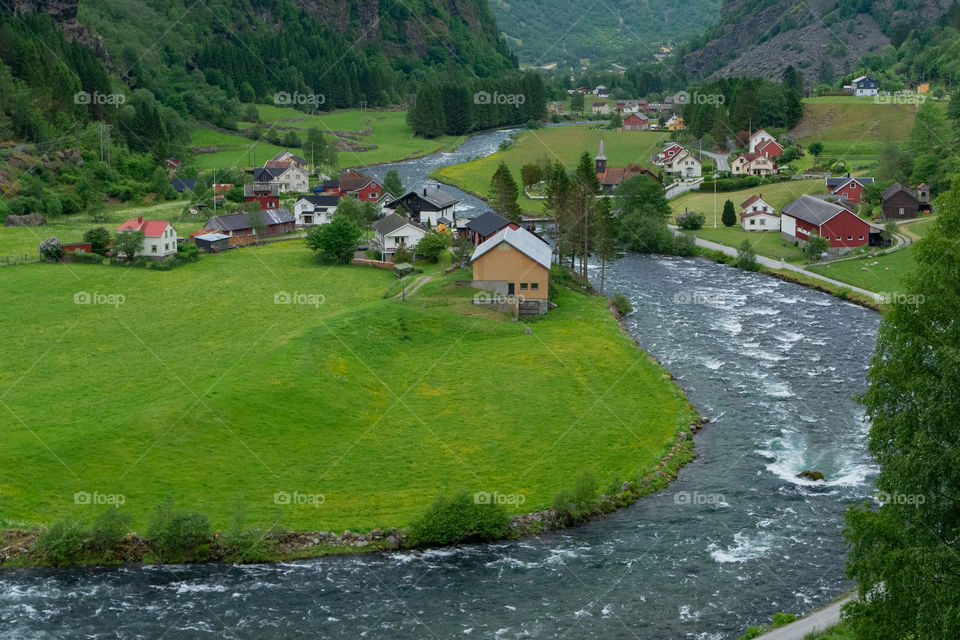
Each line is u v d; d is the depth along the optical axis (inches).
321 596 1969.7
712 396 3105.3
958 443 1343.5
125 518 2144.4
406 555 2149.4
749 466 2581.2
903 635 1385.3
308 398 2859.3
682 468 2593.5
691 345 3651.6
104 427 2571.4
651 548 2169.0
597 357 3393.2
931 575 1305.4
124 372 3083.2
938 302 1434.5
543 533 2256.4
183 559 2103.8
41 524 2170.3
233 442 2586.1
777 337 3750.0
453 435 2736.2
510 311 3878.0
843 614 1560.0
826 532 2222.0
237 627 1849.2
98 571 2053.4
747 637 1769.2
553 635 1829.5
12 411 2731.3
